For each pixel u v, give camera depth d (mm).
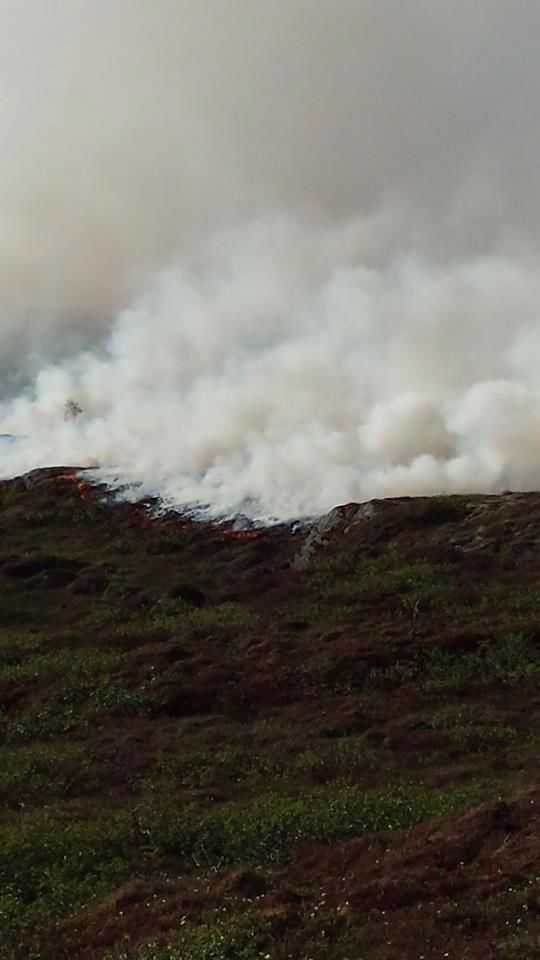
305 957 14734
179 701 41219
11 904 19719
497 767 29844
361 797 25953
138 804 27453
